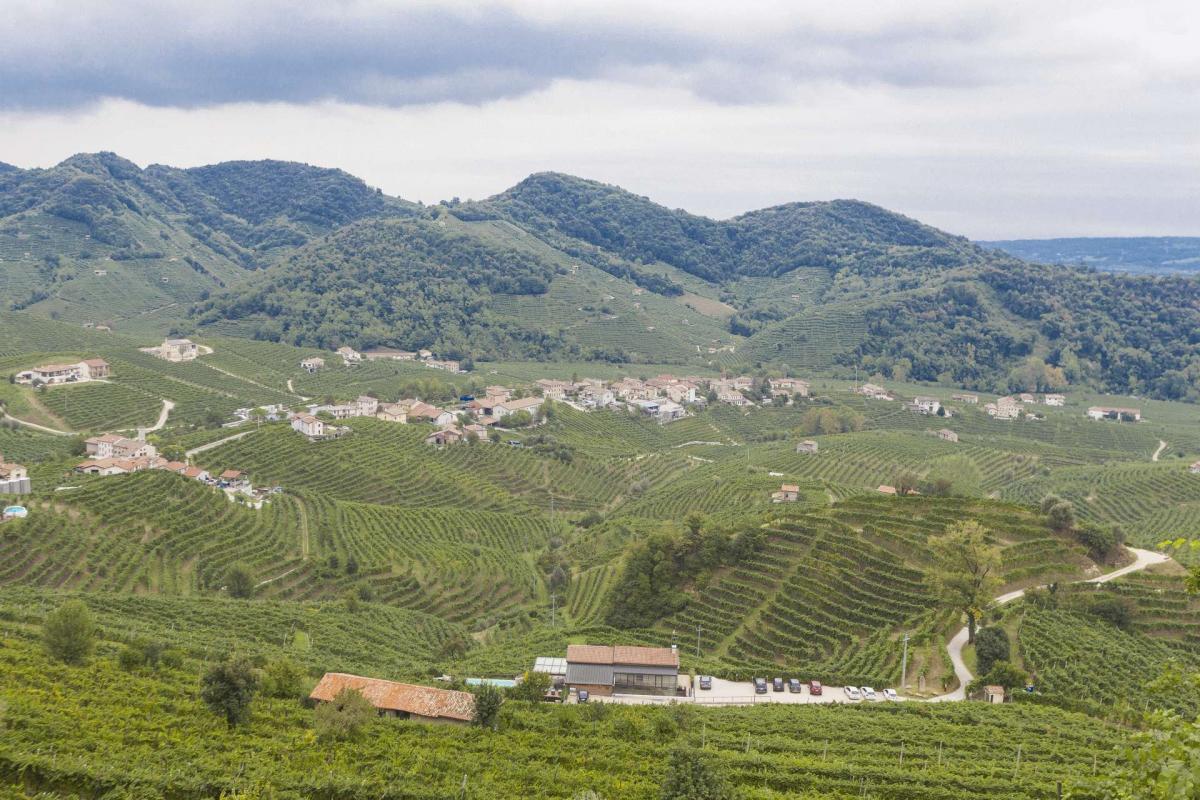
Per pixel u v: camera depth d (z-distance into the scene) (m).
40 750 56.47
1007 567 120.38
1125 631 106.88
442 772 63.03
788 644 115.94
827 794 63.34
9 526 128.25
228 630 110.19
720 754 70.12
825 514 144.75
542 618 143.88
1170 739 22.11
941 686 97.31
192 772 56.84
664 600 133.62
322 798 56.88
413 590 147.62
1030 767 71.12
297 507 171.62
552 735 74.56
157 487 154.75
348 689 72.06
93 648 81.94
